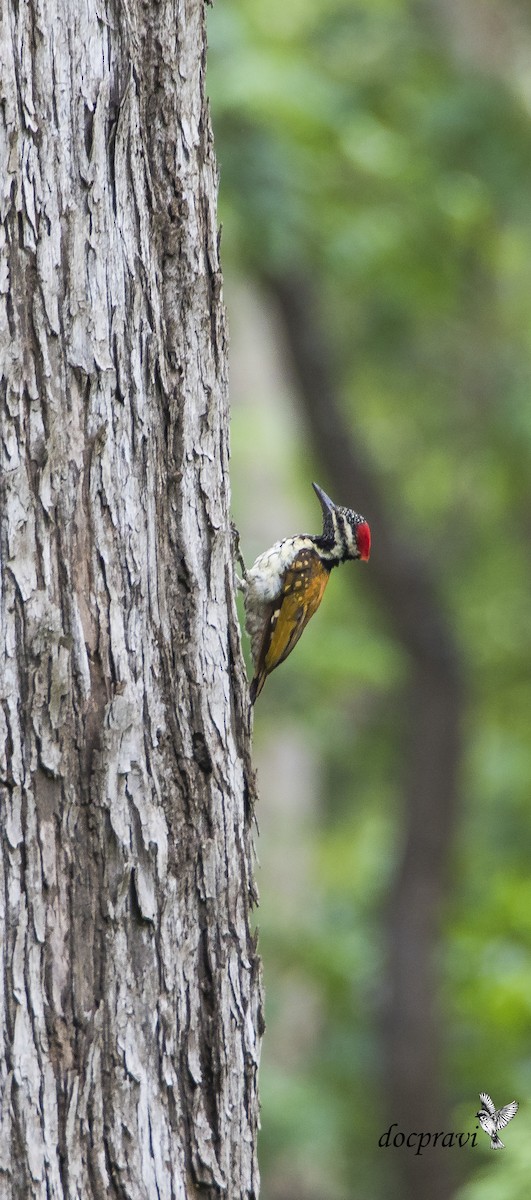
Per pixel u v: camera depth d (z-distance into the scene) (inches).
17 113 200.1
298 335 755.4
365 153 637.9
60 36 204.2
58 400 203.8
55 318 203.3
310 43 735.1
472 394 872.3
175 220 223.0
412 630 764.0
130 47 211.0
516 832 917.8
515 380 859.4
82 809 203.8
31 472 201.5
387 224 687.7
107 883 205.0
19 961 197.2
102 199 208.1
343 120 638.5
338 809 1042.7
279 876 872.9
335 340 840.3
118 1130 203.3
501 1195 392.5
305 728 884.0
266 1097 650.8
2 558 199.0
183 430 222.2
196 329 225.1
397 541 764.0
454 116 702.5
